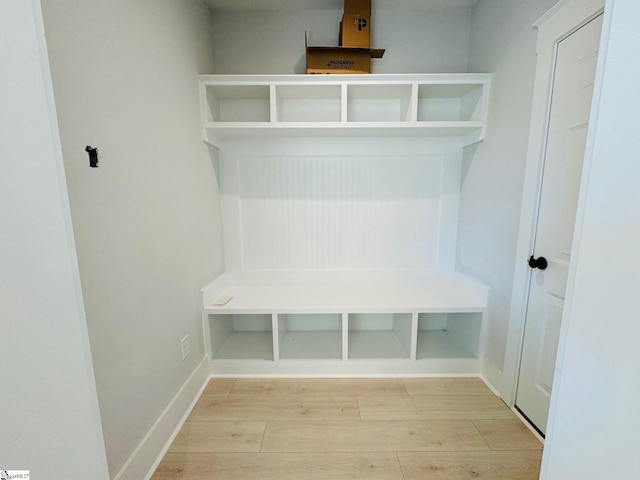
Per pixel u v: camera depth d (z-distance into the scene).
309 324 2.24
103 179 0.93
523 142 1.39
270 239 2.13
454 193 2.08
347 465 1.18
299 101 1.98
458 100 1.99
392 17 1.91
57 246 0.54
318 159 2.06
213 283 1.86
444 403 1.54
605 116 0.48
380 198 2.10
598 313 0.50
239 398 1.59
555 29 1.19
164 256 1.30
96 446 0.64
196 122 1.63
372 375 1.80
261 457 1.21
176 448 1.27
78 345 0.59
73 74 0.82
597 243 0.50
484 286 1.73
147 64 1.17
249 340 2.09
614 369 0.47
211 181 1.86
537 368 1.34
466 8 1.88
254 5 1.82
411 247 2.16
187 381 1.50
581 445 0.54
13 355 0.49
